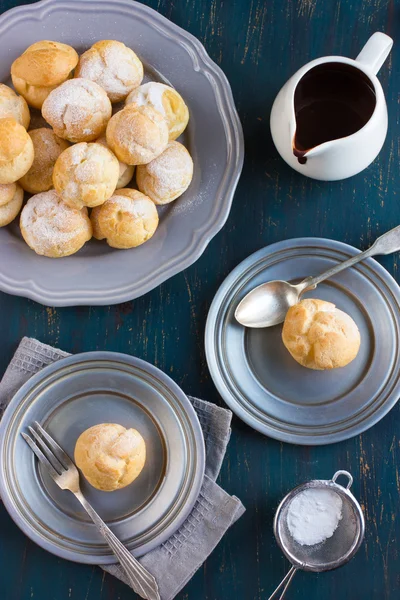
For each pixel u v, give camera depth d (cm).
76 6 100
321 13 103
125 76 98
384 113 94
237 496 101
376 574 102
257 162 103
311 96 95
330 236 103
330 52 103
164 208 101
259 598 101
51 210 96
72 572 101
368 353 101
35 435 98
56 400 99
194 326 102
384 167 103
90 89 96
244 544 102
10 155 93
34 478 99
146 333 102
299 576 102
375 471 102
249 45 103
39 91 97
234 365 100
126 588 101
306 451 102
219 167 100
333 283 101
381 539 102
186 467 98
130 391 99
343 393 101
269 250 100
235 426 102
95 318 102
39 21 100
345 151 94
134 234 97
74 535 99
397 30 103
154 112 96
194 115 101
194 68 100
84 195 94
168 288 102
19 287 98
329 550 100
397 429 102
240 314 100
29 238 96
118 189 99
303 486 97
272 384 101
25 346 100
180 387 102
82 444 97
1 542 101
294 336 98
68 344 102
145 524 99
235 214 103
